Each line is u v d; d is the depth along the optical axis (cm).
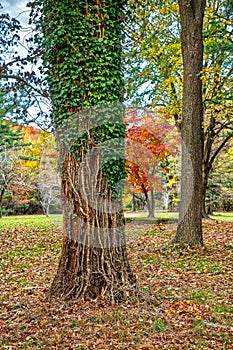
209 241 850
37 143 2012
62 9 398
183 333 318
